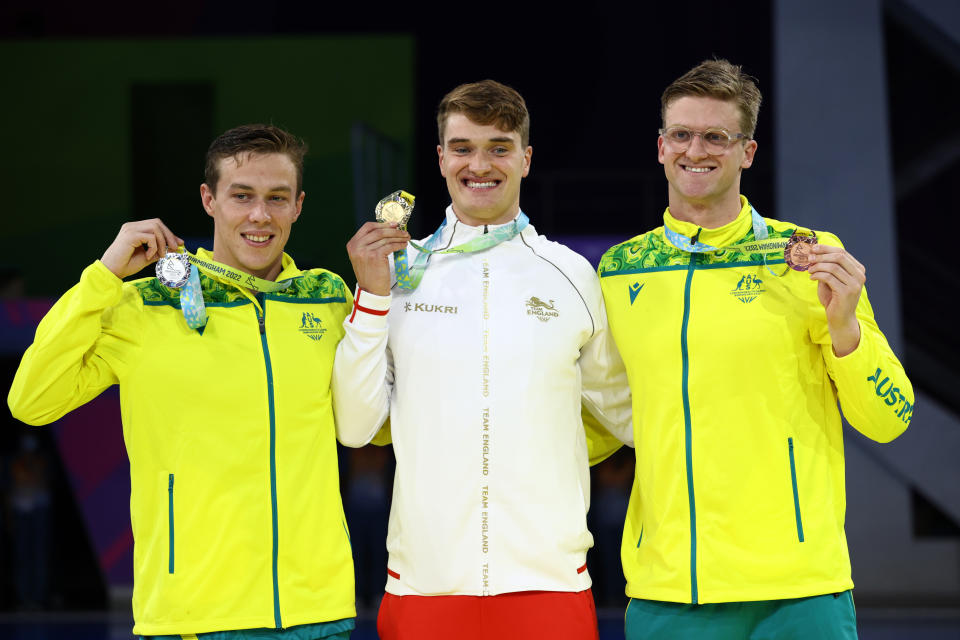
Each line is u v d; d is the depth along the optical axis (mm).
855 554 12234
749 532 3945
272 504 3852
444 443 3998
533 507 3982
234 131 4023
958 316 14734
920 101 14586
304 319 4086
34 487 13102
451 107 4160
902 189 14531
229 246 4016
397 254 4199
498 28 14641
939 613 11641
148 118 13203
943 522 13312
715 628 3959
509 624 3959
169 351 3891
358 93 13086
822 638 3881
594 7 14570
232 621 3777
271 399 3898
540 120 14758
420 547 3992
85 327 3773
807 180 12312
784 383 3996
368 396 4004
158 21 13758
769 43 14281
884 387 3875
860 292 3918
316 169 13086
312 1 14250
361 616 11570
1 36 13539
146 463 3875
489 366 4031
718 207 4188
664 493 4055
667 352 4074
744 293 4074
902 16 12664
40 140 13094
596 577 13375
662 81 14570
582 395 4383
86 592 14492
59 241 13102
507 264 4215
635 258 4312
